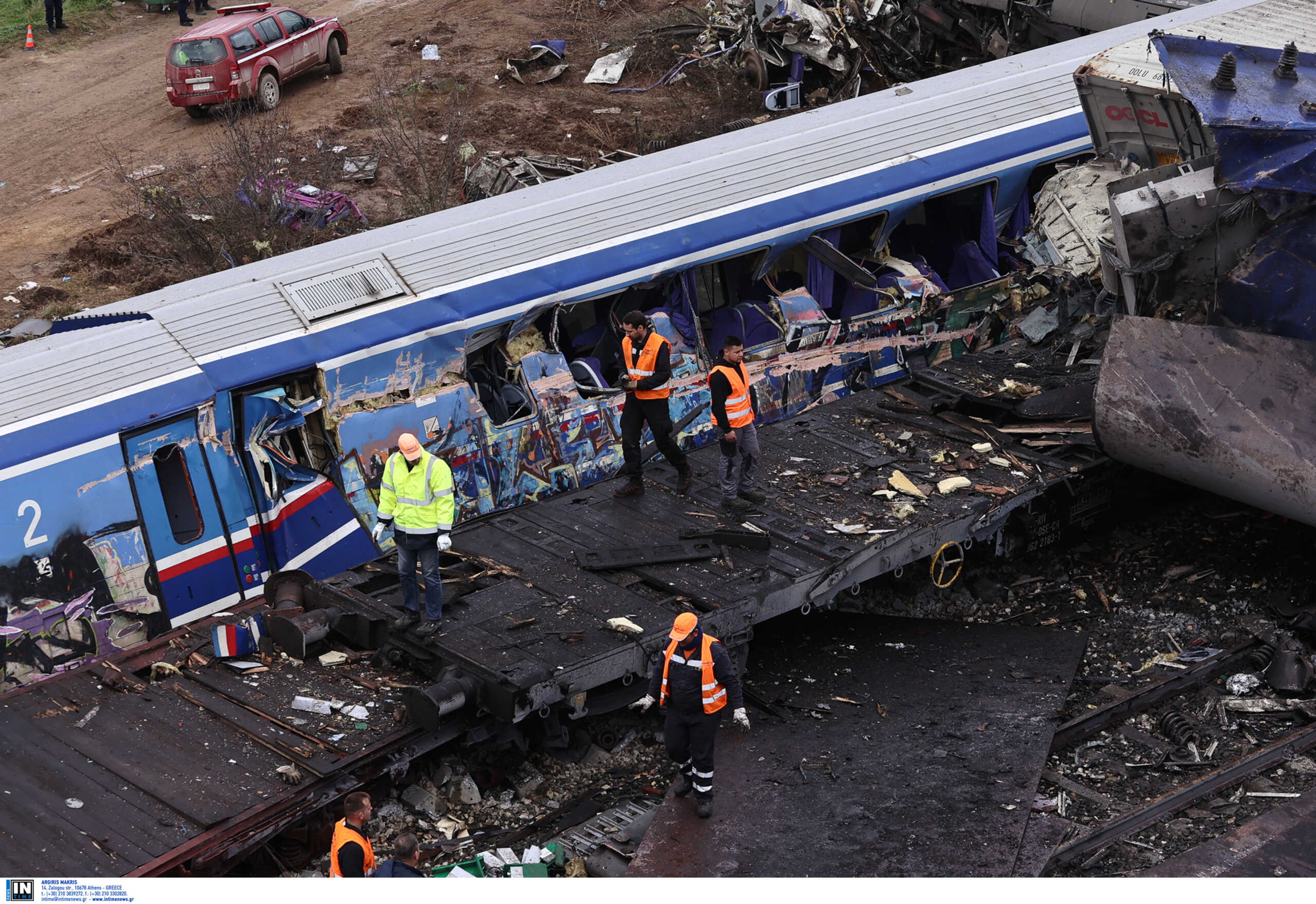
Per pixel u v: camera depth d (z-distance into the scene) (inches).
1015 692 869.2
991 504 967.6
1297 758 794.2
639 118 1898.4
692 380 1090.1
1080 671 909.2
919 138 1211.9
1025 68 1343.5
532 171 1566.2
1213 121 872.9
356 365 940.6
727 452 952.9
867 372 1178.6
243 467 922.7
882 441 1071.6
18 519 823.7
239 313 944.3
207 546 903.7
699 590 863.7
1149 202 895.1
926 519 944.9
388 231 1095.0
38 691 810.2
